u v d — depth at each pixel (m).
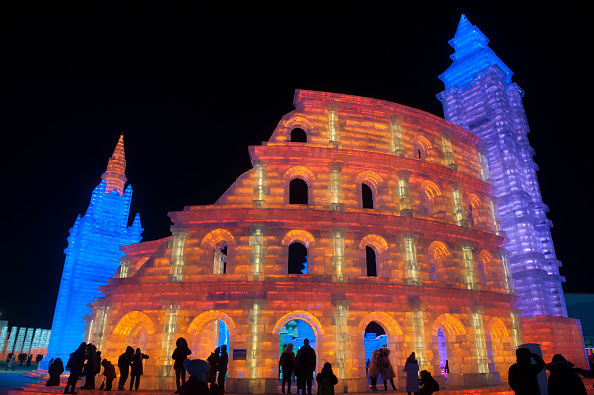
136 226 51.12
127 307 28.83
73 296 43.91
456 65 52.72
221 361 23.09
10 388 27.66
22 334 63.75
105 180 51.47
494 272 36.19
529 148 47.72
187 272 29.42
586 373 10.43
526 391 10.23
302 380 22.06
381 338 47.94
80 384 27.69
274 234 30.22
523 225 41.66
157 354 27.22
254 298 27.42
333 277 29.08
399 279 30.66
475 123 47.94
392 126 36.19
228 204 31.20
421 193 36.81
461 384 30.14
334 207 31.16
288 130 34.56
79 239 47.09
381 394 24.17
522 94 51.50
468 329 31.30
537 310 38.44
